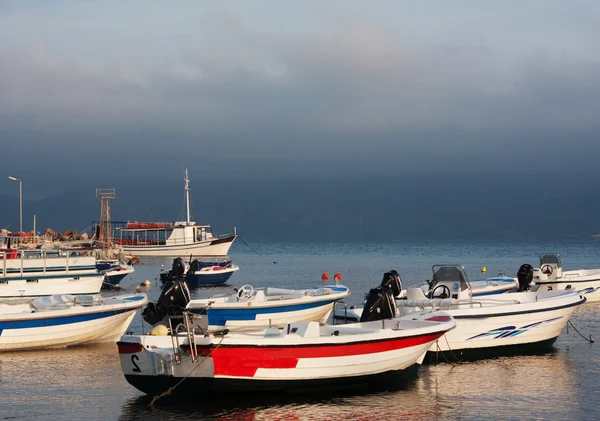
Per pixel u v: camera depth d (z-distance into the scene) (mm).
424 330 17734
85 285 35156
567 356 21938
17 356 21688
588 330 27172
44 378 19031
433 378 19062
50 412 16000
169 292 18656
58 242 77562
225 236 102562
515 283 29875
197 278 49625
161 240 102812
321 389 16906
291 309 24438
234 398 16312
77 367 20312
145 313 18719
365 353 16812
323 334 17828
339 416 15680
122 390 17828
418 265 86062
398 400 16953
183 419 15469
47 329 22047
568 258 112312
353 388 17328
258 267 83750
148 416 15672
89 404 16594
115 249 84125
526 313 21453
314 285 52344
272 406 16406
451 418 15516
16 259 34250
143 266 79500
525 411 16047
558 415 15727
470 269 76688
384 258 114625
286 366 16062
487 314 20797
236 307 23297
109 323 23219
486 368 20281
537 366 20547
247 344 15680
